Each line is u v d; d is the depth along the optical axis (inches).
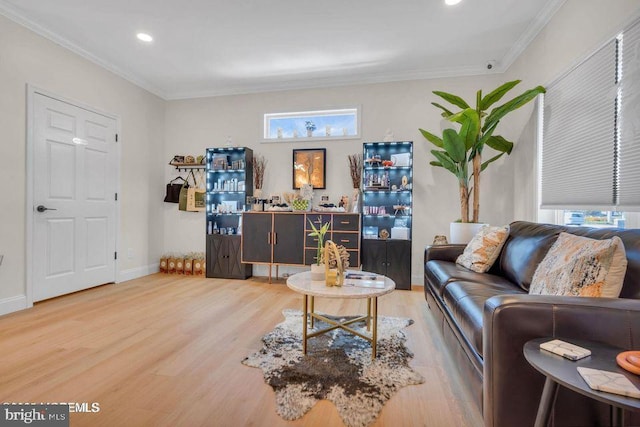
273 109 177.3
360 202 163.3
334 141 169.3
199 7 109.3
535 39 119.7
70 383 66.6
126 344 85.9
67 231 133.1
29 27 116.8
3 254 109.3
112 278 155.6
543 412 38.9
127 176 163.9
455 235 130.6
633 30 73.0
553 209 106.1
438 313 95.1
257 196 170.4
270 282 160.7
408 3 106.3
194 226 187.6
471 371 59.1
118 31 124.6
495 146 137.0
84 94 139.8
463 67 151.9
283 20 116.7
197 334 93.0
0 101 108.7
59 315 108.7
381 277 91.4
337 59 146.3
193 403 60.2
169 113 190.7
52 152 126.5
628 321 42.4
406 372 71.7
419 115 159.3
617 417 40.3
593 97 86.5
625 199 75.4
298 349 83.0
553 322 43.9
